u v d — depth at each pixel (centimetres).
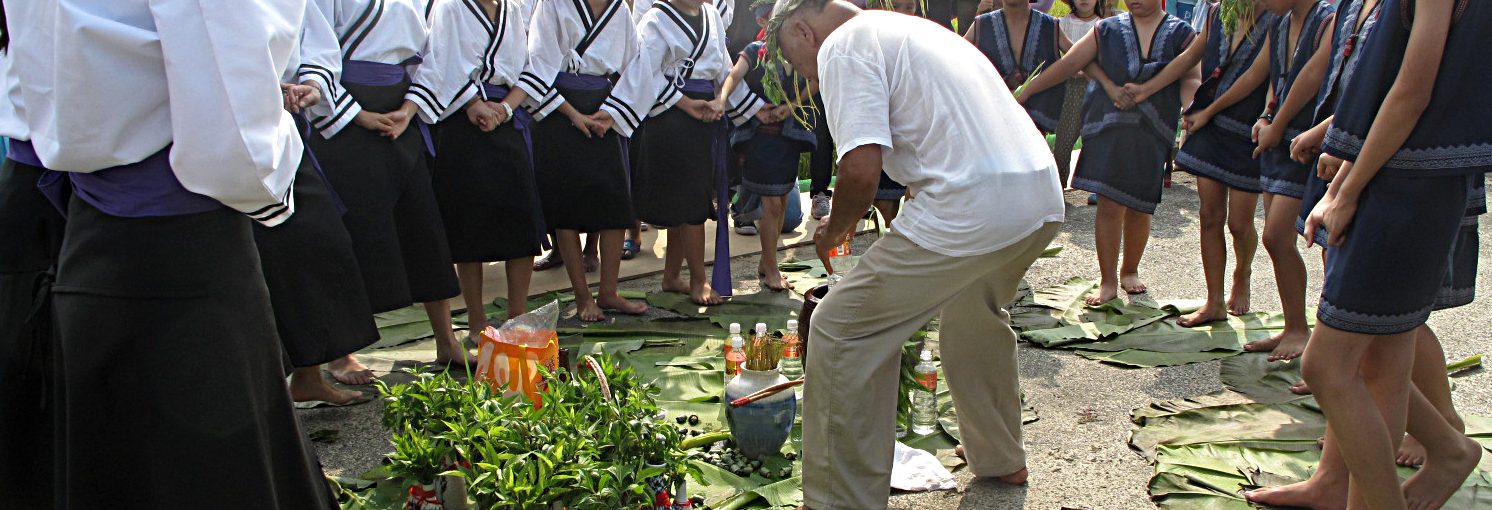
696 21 498
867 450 283
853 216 277
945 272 269
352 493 314
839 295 280
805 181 804
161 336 207
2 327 226
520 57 437
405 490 309
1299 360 429
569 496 259
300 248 342
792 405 341
